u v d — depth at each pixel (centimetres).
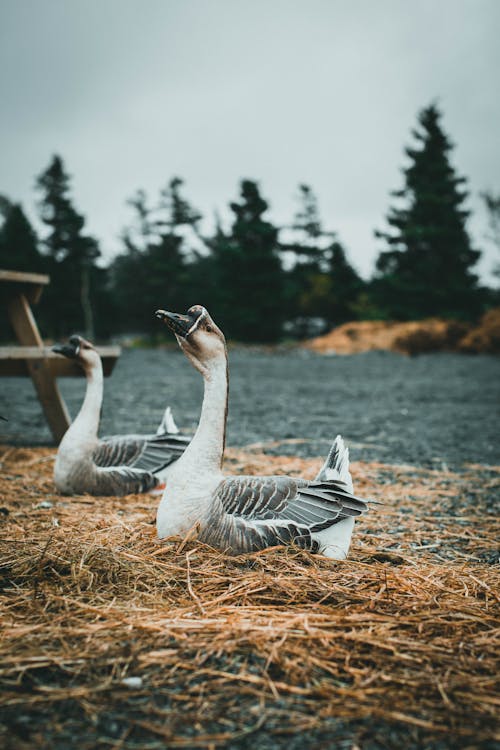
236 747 240
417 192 4294
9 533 461
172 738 243
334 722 255
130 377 1892
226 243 4069
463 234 4269
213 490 417
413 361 2739
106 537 451
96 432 604
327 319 4616
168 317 414
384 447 896
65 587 361
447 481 699
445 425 1130
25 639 305
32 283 834
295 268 4788
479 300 4231
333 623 325
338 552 414
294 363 2623
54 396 826
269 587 365
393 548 481
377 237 4319
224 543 400
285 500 409
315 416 1204
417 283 4203
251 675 282
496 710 264
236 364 2530
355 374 2181
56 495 594
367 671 288
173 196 4412
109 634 312
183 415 1133
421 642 312
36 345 862
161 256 4512
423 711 262
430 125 4303
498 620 339
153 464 616
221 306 3956
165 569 387
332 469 444
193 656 296
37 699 262
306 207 5556
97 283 4738
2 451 785
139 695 267
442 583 398
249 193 3919
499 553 477
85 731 245
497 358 2886
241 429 1024
